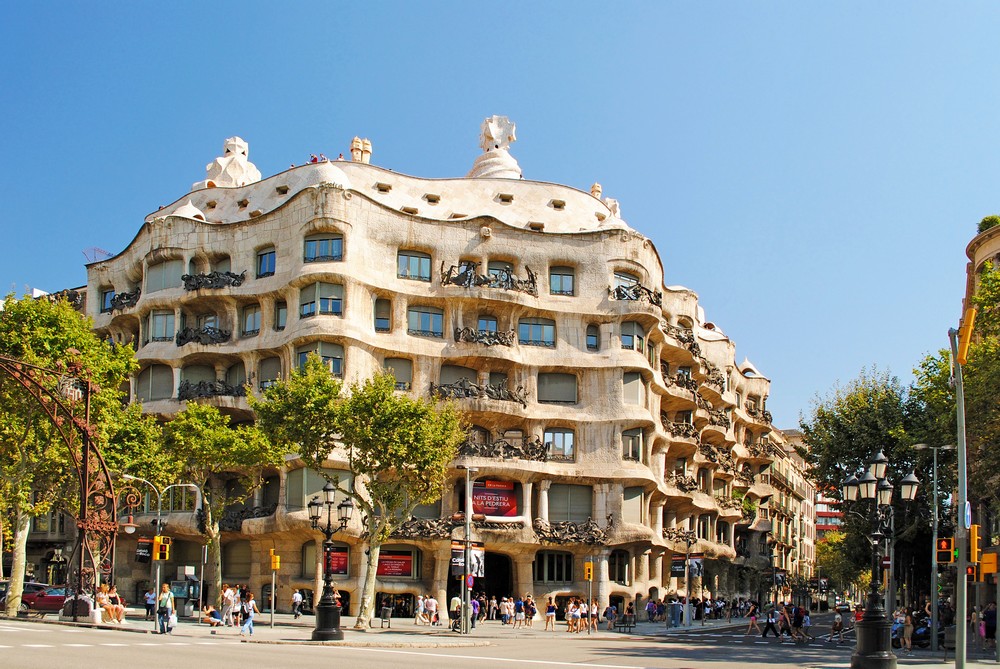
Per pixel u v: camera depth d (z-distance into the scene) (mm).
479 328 70938
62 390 45781
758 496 111750
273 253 69000
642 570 75875
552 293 73000
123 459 53844
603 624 67375
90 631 38688
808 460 70875
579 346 72375
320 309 64750
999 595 36781
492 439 69812
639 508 71562
